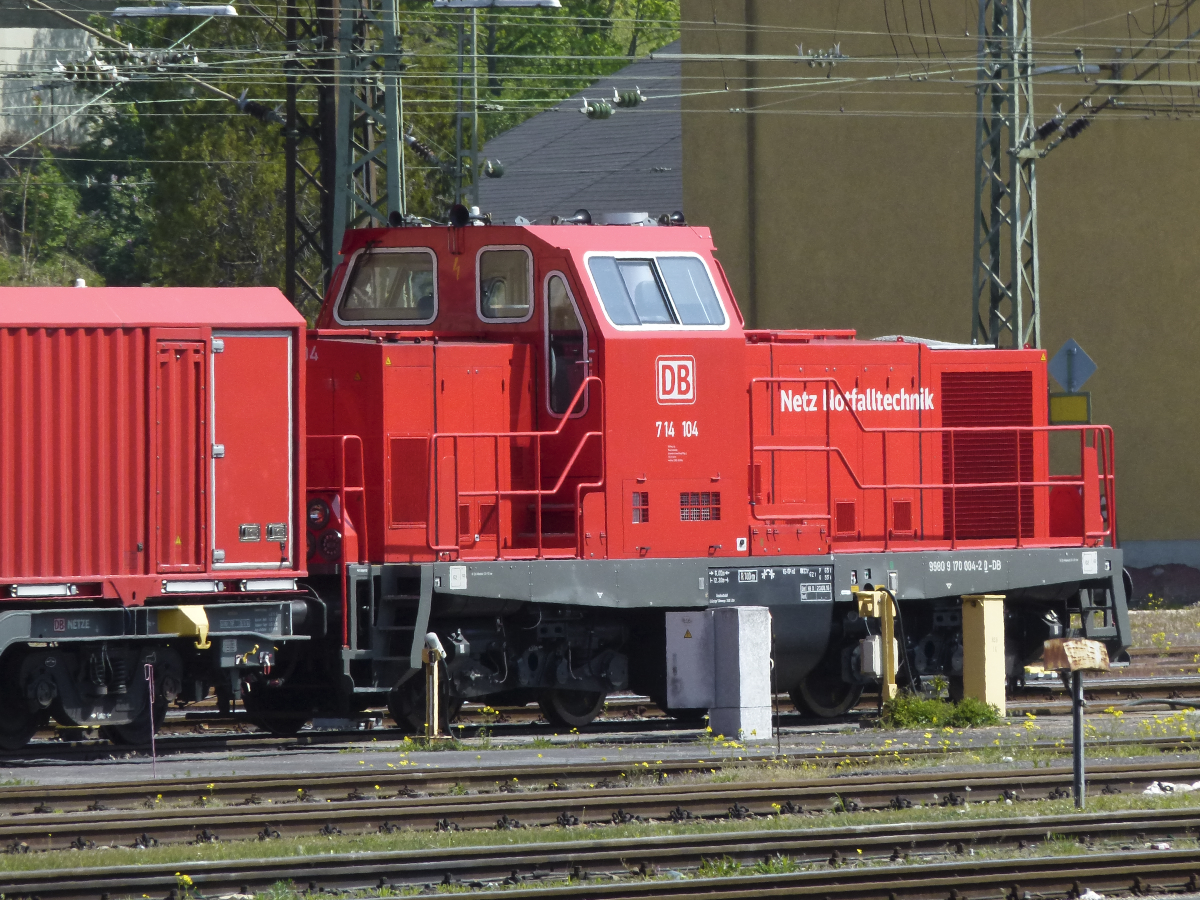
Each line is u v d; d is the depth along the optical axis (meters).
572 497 60.66
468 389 60.03
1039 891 37.88
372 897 37.00
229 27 172.38
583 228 61.25
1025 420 70.75
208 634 55.16
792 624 63.94
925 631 68.44
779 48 142.00
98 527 53.75
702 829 43.12
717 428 62.12
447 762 53.12
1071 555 69.69
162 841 41.78
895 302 138.25
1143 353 129.62
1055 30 130.62
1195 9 128.25
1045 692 73.62
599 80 182.00
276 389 56.75
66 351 53.53
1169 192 129.12
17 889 35.91
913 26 137.75
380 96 104.31
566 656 61.91
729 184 144.25
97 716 54.62
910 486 66.56
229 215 178.38
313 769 51.47
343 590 57.56
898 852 40.91
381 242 63.94
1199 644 94.44
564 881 38.44
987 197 135.12
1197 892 38.38
